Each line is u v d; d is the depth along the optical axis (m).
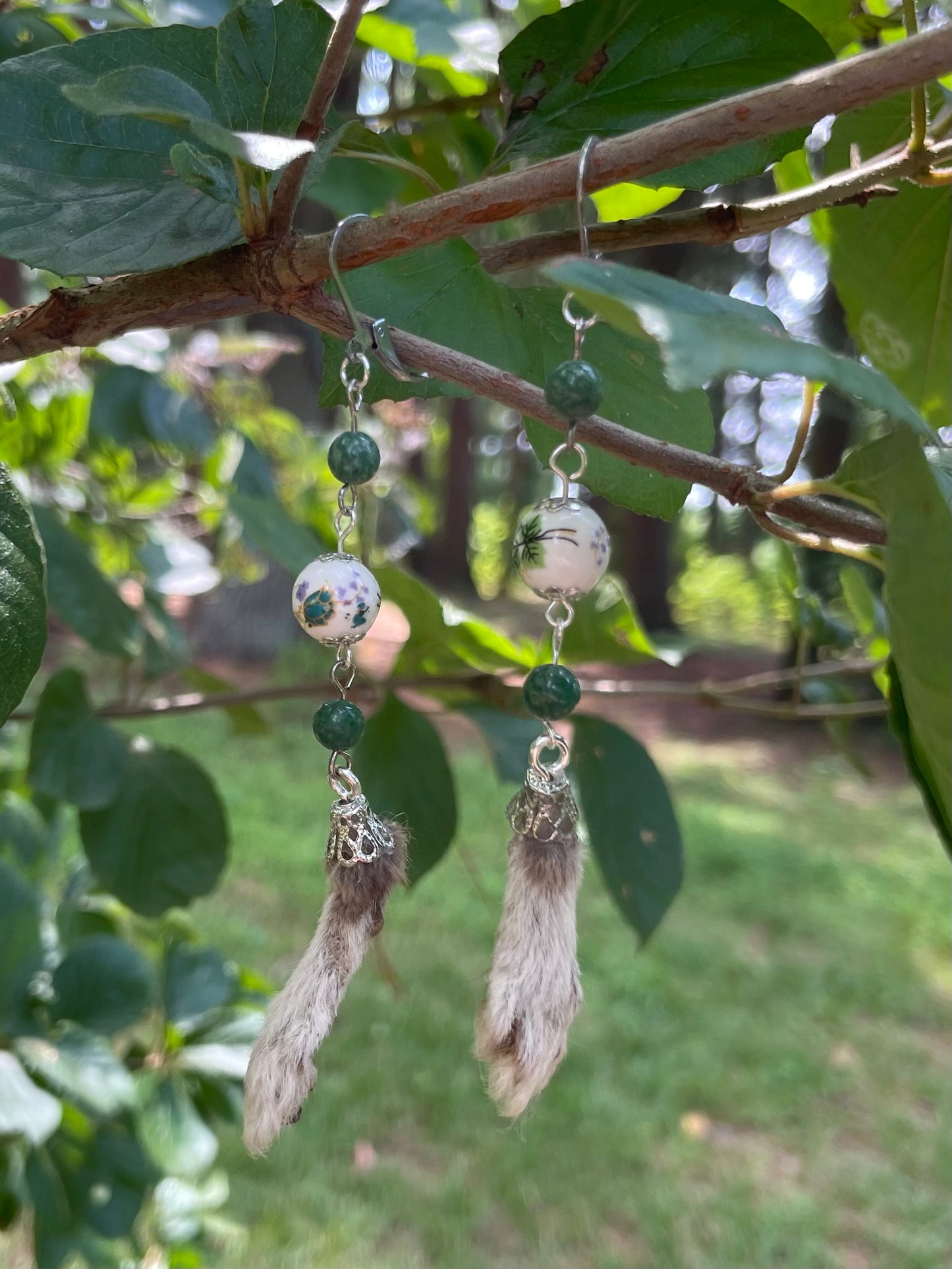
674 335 0.06
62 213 0.10
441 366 0.10
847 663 0.22
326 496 0.39
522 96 0.12
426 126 0.21
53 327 0.11
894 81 0.08
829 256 0.15
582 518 0.10
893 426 0.08
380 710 0.19
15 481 0.10
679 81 0.12
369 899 0.10
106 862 0.19
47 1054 0.17
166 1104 0.20
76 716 0.19
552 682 0.10
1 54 0.17
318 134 0.10
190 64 0.11
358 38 0.19
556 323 0.12
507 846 0.10
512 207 0.09
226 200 0.09
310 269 0.10
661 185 0.12
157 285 0.10
